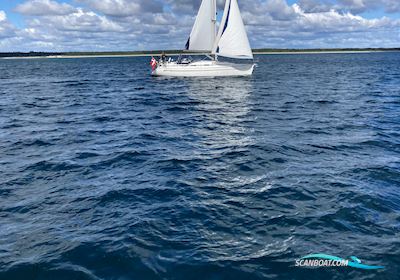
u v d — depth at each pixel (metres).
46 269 5.47
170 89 32.91
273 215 7.23
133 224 6.88
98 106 24.03
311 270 5.39
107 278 5.23
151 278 5.22
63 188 8.94
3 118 19.66
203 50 36.91
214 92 30.09
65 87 38.53
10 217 7.36
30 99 28.25
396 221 6.86
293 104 23.33
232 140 13.73
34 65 112.75
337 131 14.99
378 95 27.23
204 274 5.33
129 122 18.06
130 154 11.97
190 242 6.21
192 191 8.61
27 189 8.92
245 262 5.61
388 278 5.19
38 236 6.53
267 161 10.89
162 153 12.08
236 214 7.32
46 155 12.01
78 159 11.47
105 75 57.81
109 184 9.16
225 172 10.00
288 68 70.31
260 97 26.97
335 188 8.58
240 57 34.97
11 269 5.48
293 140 13.52
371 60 108.94
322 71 59.88
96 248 6.02
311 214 7.24
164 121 18.14
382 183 8.87
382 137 13.66
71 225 6.94
